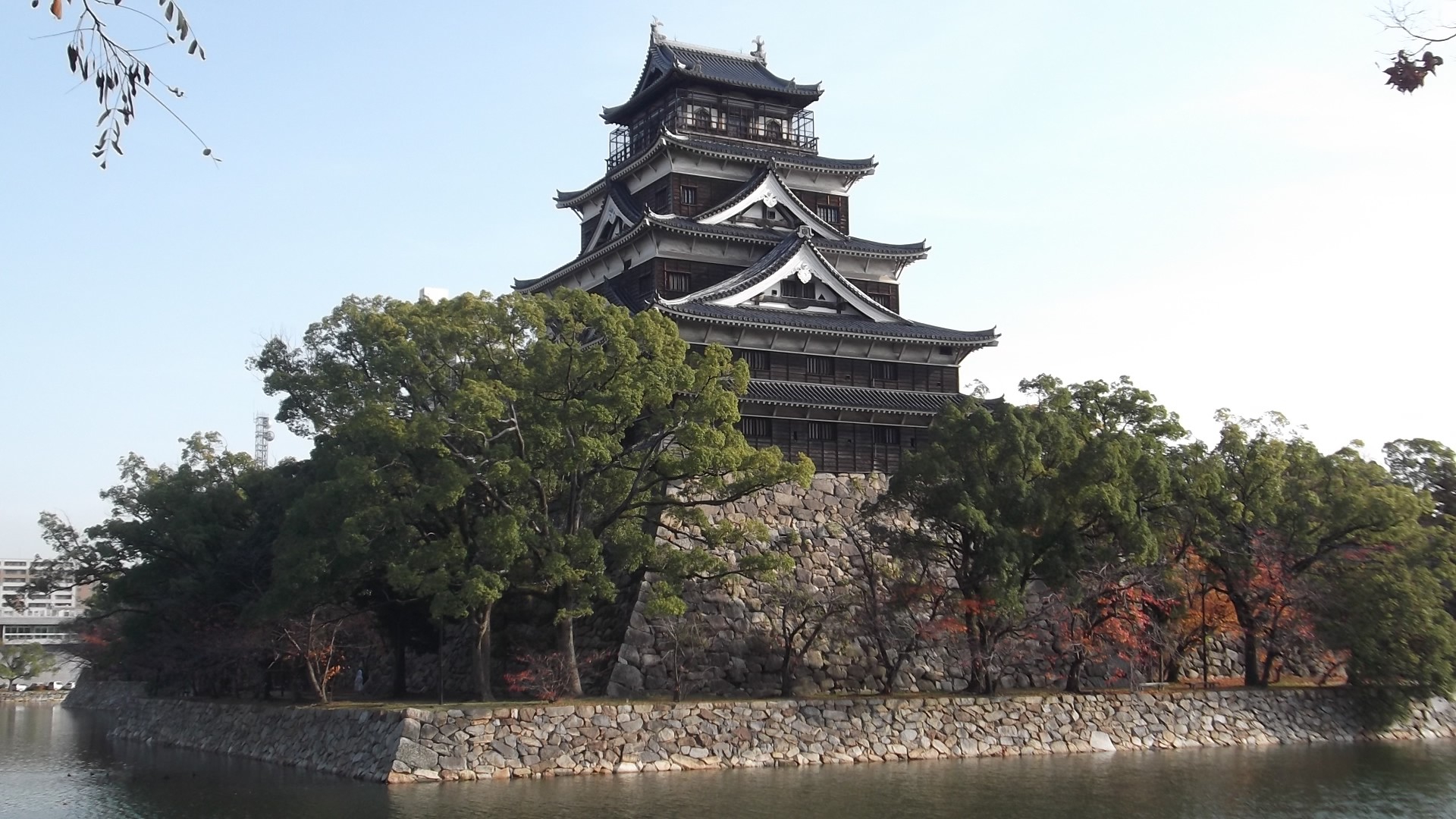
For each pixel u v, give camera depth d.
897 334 61.03
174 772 44.84
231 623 54.06
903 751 44.44
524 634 51.25
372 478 41.12
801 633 49.91
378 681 58.06
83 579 60.62
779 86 70.94
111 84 11.11
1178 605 50.97
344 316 47.16
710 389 43.91
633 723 41.47
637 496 46.09
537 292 72.31
